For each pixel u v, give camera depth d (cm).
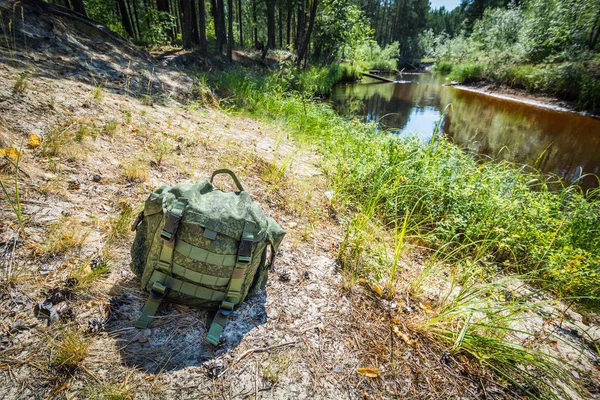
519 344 234
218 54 1304
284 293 249
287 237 321
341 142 646
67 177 299
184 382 173
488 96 2155
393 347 224
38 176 284
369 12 6212
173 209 180
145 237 209
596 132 1269
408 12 7144
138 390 164
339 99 1761
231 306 199
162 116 535
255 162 474
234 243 186
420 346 229
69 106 408
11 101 352
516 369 221
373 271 297
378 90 2241
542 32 2180
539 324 288
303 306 241
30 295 192
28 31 526
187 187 206
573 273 329
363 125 736
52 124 357
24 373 157
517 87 2212
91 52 613
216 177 397
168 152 415
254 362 193
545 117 1525
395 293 277
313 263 292
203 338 199
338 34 2127
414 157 492
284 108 912
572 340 279
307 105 992
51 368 162
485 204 407
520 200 440
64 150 326
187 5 1110
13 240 219
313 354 207
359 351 216
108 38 695
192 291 195
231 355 194
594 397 222
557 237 382
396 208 399
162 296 196
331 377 196
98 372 167
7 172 269
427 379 207
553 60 2027
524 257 375
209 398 169
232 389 176
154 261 193
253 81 1079
